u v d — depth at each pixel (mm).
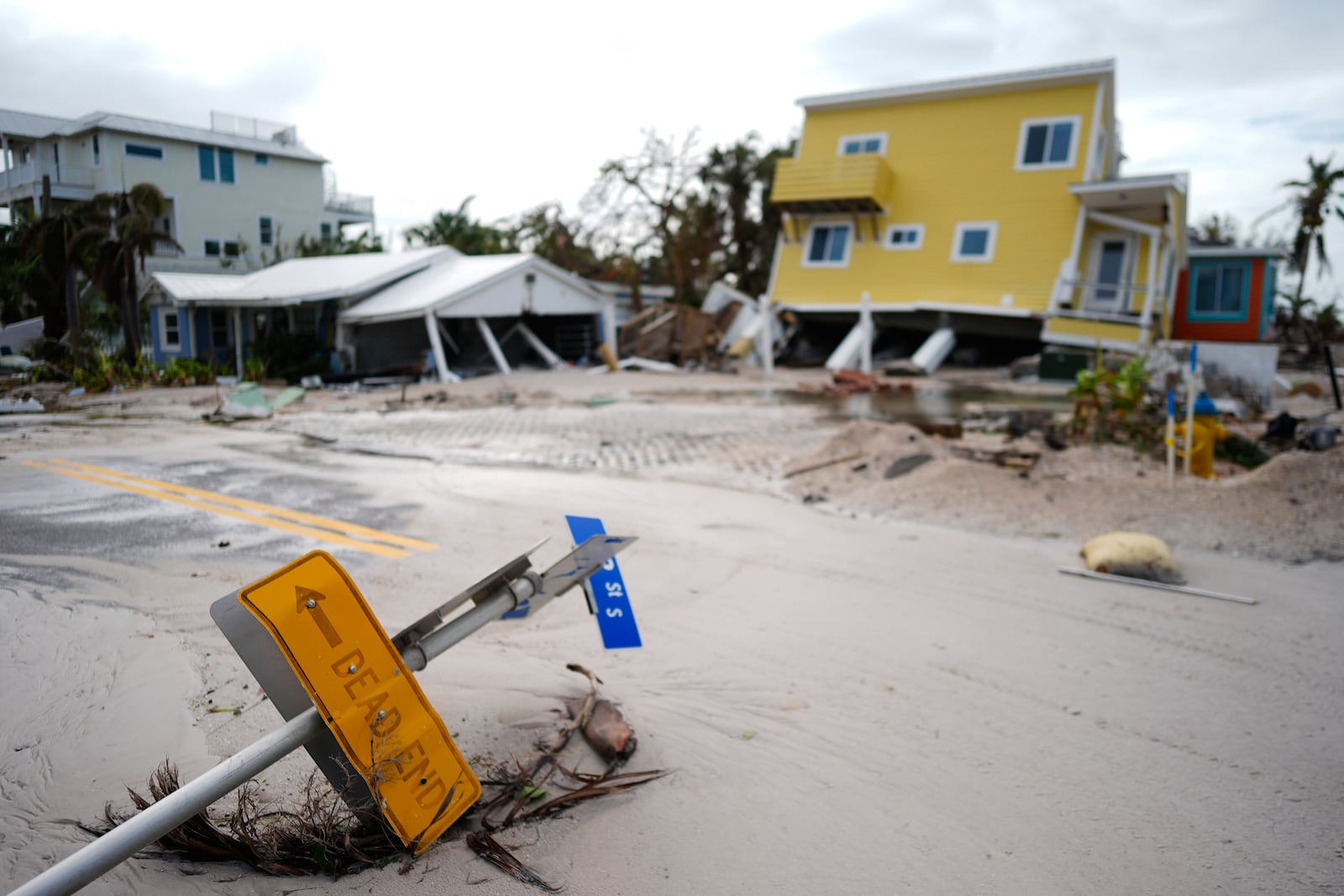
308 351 26344
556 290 27078
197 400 18844
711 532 7422
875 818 3176
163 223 33938
